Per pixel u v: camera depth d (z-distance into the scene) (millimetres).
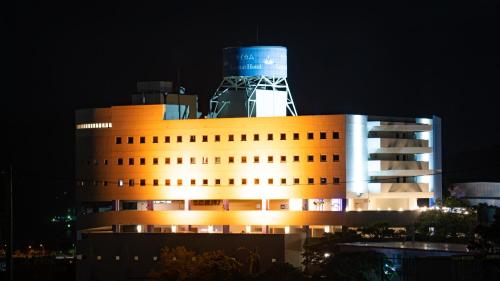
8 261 170625
